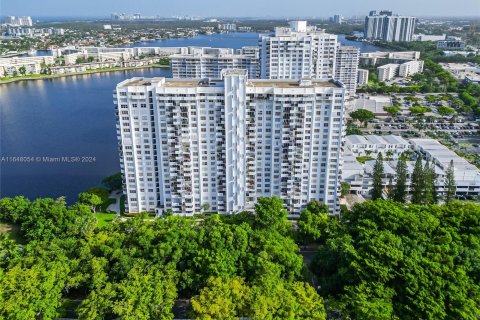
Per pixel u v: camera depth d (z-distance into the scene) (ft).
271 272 498.28
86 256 536.01
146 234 559.79
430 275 469.98
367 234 545.85
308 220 651.66
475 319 419.95
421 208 634.84
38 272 483.51
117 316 472.44
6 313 430.61
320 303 457.27
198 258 520.42
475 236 565.12
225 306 438.40
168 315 450.30
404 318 440.86
